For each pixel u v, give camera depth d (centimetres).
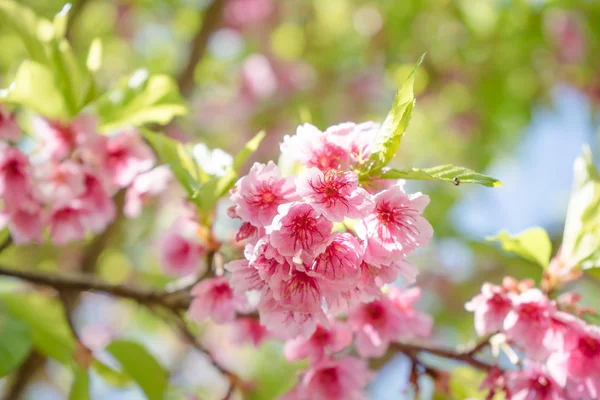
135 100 66
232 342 66
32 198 65
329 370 63
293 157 57
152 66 138
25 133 67
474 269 125
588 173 64
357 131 57
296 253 54
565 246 63
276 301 56
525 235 62
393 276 56
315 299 55
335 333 62
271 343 108
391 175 56
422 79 128
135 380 68
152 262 116
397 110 55
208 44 121
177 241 69
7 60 121
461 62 124
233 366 114
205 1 135
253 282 57
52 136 65
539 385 60
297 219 55
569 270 63
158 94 66
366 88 134
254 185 56
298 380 63
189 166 63
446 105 130
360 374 62
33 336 68
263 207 56
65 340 68
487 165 132
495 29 121
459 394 66
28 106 65
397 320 62
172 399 73
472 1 123
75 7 109
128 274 110
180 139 113
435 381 64
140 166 67
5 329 65
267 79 132
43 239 67
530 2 117
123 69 136
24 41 66
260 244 55
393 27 130
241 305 61
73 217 67
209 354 68
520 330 59
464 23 124
